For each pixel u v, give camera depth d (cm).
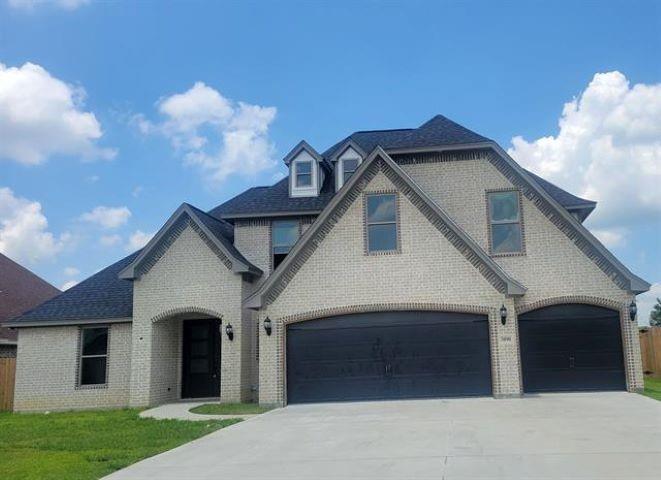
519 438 1151
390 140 2534
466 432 1245
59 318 2291
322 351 1966
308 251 1992
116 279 2459
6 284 3534
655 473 853
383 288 1941
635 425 1269
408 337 1934
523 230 2041
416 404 1778
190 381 2294
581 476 849
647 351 2695
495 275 1884
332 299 1958
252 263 2298
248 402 2094
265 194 2428
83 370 2288
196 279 2139
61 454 1222
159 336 2186
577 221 1998
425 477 880
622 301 1947
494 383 1847
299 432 1372
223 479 941
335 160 2370
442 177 2150
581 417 1402
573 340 1973
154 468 1046
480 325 1908
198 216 2191
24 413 2236
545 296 1986
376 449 1115
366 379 1934
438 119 2344
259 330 1977
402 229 1958
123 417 1830
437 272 1920
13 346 3175
